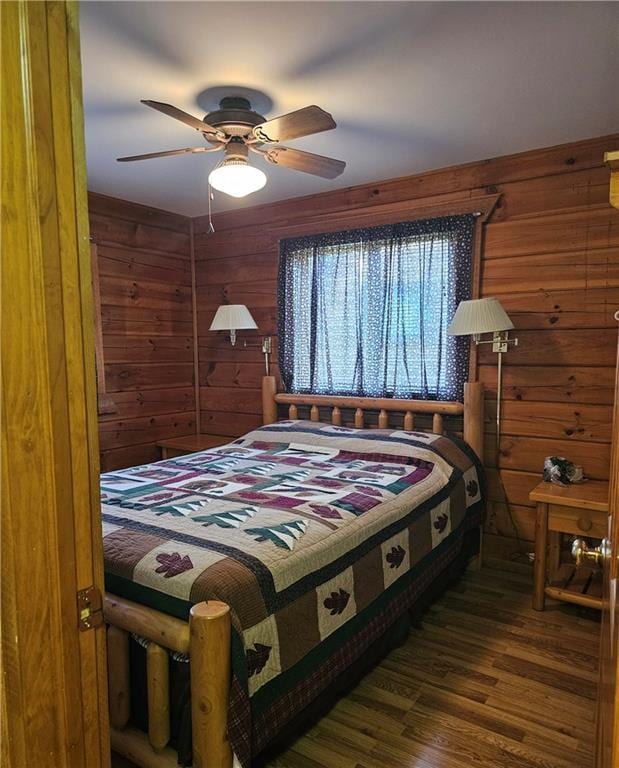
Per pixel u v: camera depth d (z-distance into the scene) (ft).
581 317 8.98
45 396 2.30
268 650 4.90
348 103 7.20
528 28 5.46
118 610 5.01
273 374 12.71
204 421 14.12
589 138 8.61
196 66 6.15
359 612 6.16
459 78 6.52
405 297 10.53
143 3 4.93
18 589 2.26
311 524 6.15
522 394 9.59
